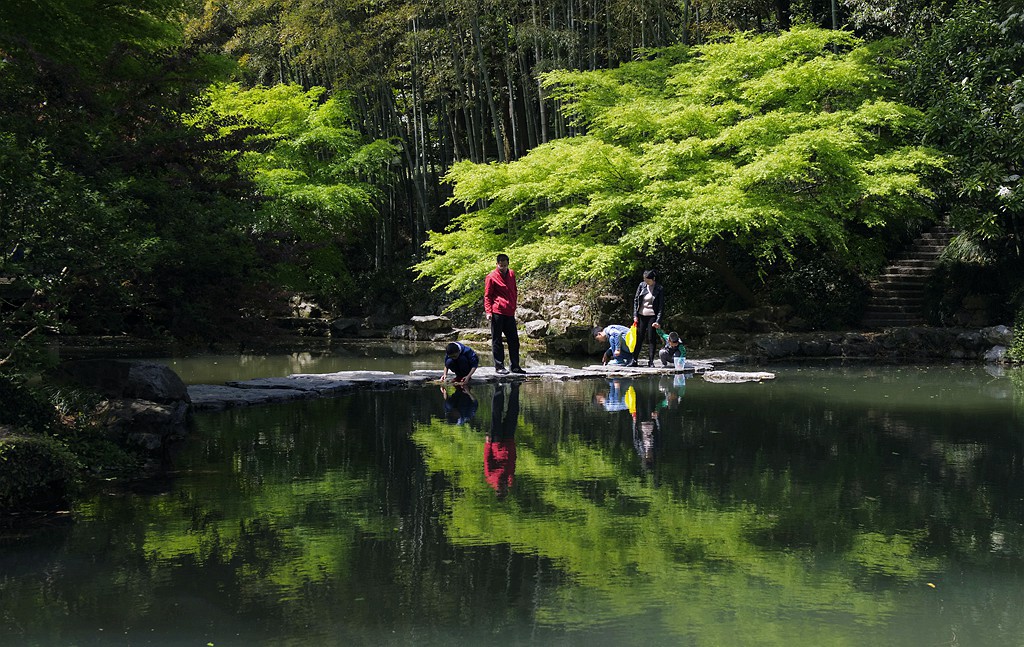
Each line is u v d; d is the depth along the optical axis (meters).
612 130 19.47
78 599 4.12
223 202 9.79
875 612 3.96
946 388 12.34
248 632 3.74
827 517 5.52
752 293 20.94
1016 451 7.63
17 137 7.35
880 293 20.58
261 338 9.55
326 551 4.84
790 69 17.08
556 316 21.78
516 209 18.14
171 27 12.30
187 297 8.84
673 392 11.96
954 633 3.72
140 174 9.29
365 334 25.98
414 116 28.19
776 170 15.77
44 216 6.62
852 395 11.54
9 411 6.74
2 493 5.64
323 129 26.22
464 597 4.15
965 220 17.81
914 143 19.05
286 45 27.92
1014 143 17.28
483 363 17.16
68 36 10.92
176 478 6.64
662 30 25.06
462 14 24.45
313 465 7.09
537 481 6.50
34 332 7.43
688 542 5.00
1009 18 18.28
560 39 22.84
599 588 4.26
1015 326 16.73
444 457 7.41
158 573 4.48
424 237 30.53
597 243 18.20
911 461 7.22
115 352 18.88
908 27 21.62
